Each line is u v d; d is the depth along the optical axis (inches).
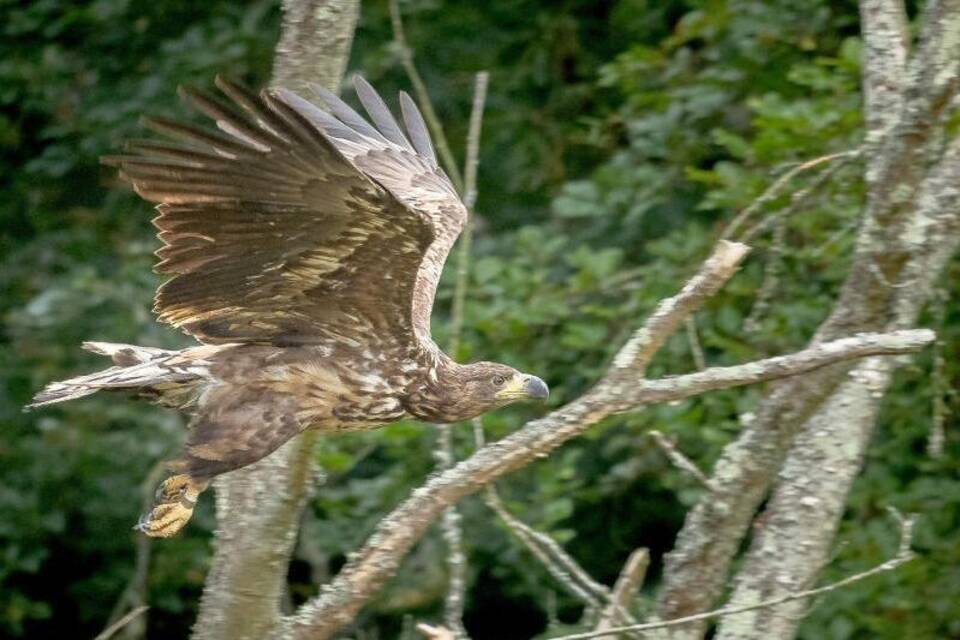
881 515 547.2
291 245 325.4
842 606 521.7
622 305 570.9
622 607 363.3
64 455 657.0
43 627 708.7
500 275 580.7
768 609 360.8
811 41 566.9
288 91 365.1
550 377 580.4
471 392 365.1
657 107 581.3
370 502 556.1
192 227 319.6
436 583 600.4
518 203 657.6
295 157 309.1
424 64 660.1
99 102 681.6
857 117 507.8
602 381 307.6
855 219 485.7
